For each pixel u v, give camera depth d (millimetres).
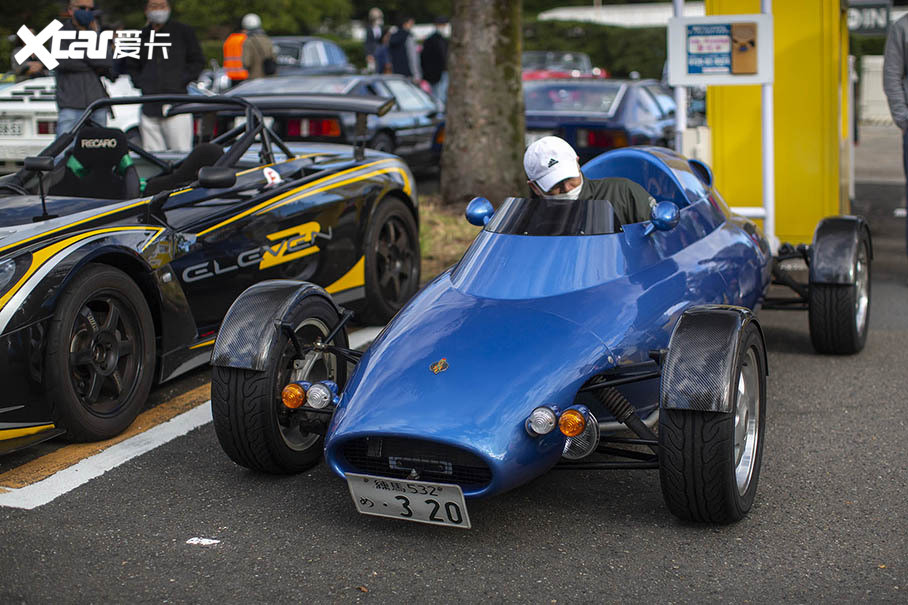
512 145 10703
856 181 14156
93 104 5637
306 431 3945
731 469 3375
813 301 5707
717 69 7434
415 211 6871
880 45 30703
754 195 8453
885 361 5754
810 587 3158
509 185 10695
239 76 15227
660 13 47469
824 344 5801
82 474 4156
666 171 5035
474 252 4148
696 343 3424
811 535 3529
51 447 4484
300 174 6004
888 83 7984
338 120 11438
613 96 11781
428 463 3426
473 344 3611
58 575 3289
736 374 3365
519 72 10688
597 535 3555
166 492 3975
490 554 3416
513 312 3770
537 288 3877
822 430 4621
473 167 10609
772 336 6395
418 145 13609
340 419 3480
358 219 6191
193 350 5062
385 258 6594
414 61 18844
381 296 6453
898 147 19203
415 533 3594
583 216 4055
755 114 8336
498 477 3258
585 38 41625
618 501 3854
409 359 3613
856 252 5660
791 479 4047
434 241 9148
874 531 3553
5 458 4352
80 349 4355
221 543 3525
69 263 4250
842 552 3396
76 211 4934
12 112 9828
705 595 3121
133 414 4637
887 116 26625
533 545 3480
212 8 32062
